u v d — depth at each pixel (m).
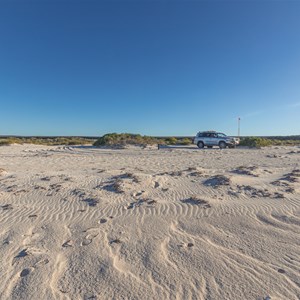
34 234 5.34
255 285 3.47
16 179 9.94
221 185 8.27
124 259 4.26
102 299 3.32
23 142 36.56
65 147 29.06
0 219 6.22
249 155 18.34
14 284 3.69
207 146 29.34
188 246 4.61
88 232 5.35
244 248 4.48
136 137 32.72
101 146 28.59
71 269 4.02
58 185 8.75
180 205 6.76
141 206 6.77
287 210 6.16
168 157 17.94
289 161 14.34
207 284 3.53
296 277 3.61
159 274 3.80
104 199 7.33
